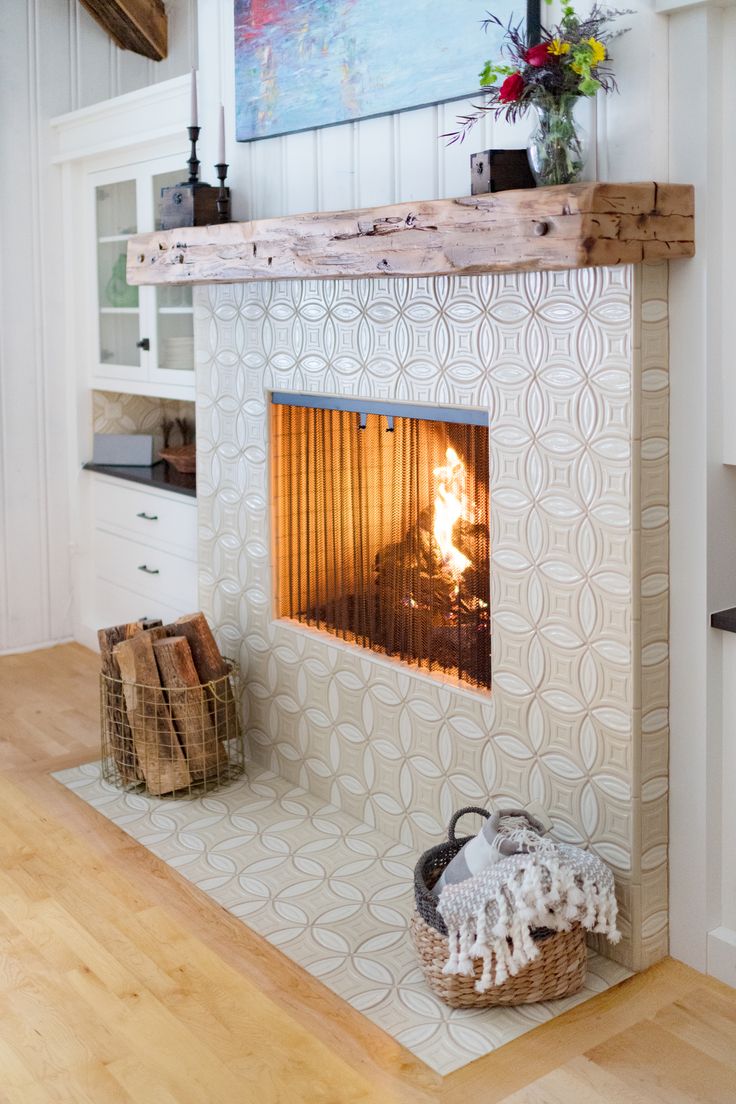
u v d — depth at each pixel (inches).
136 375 170.1
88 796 130.1
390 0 106.0
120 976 94.4
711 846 93.4
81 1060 83.7
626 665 90.9
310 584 128.7
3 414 180.4
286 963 96.7
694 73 85.2
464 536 107.7
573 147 88.6
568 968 90.7
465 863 92.2
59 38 176.9
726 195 86.4
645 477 89.2
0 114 173.3
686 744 93.1
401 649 116.5
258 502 131.8
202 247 121.5
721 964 93.5
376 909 105.0
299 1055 84.5
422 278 104.7
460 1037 86.7
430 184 106.3
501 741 103.3
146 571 169.6
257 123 124.9
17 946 98.7
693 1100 79.7
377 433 116.5
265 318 126.2
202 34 134.6
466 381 101.6
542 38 92.9
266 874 111.5
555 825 99.2
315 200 120.0
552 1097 80.0
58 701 163.0
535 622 98.1
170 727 128.0
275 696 133.3
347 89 112.3
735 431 87.9
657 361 88.7
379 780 119.3
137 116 154.9
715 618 89.8
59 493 187.3
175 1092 80.4
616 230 81.3
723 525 90.4
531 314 94.4
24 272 179.0
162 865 113.7
